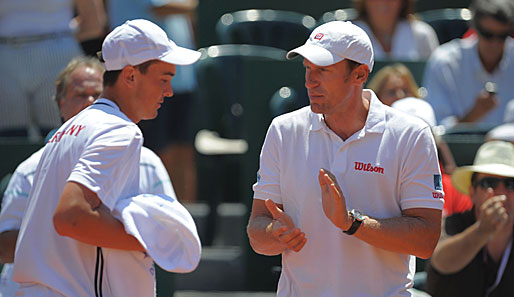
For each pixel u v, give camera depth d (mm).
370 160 11734
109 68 12070
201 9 33656
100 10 23109
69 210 11039
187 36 28547
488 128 22453
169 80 12273
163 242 11898
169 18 27562
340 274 11773
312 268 11898
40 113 22109
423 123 11859
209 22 33750
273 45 29891
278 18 30031
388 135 11773
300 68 23078
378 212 11789
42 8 21719
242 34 29828
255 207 12352
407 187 11742
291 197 12078
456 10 32156
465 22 31500
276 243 11781
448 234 17156
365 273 11781
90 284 11703
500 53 24766
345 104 11672
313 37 11570
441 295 16578
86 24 22844
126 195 11898
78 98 14531
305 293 11953
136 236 11383
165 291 18250
